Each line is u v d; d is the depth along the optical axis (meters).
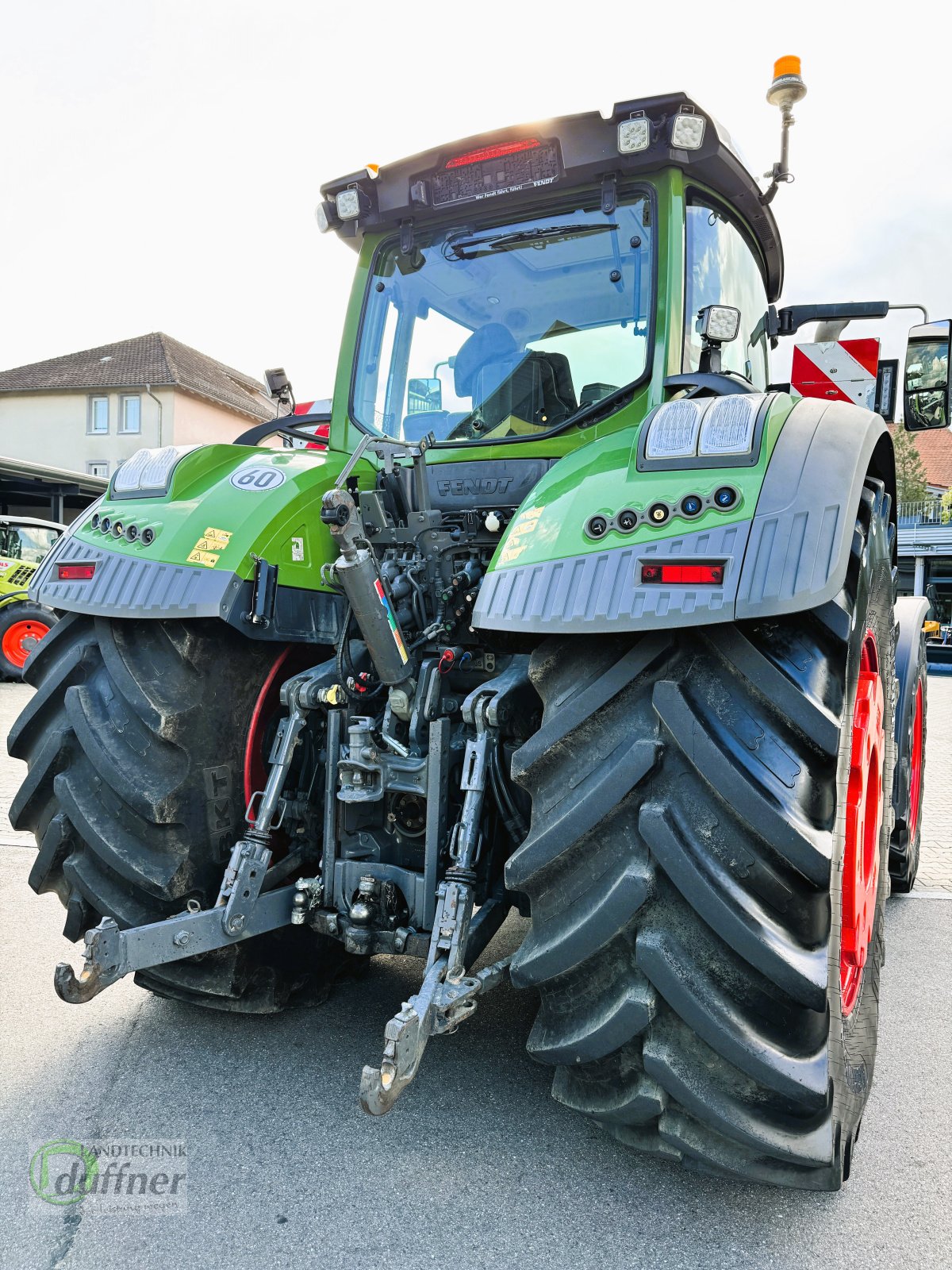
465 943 1.99
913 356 2.94
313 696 2.31
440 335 2.80
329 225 2.90
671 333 2.47
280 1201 1.91
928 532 26.28
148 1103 2.28
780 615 1.67
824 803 1.64
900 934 3.76
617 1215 1.89
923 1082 2.50
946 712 11.16
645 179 2.53
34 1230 1.82
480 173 2.66
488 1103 2.30
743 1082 1.67
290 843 2.54
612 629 1.68
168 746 2.25
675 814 1.64
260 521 2.35
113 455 40.81
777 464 1.71
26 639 10.85
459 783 2.25
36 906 3.69
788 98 3.28
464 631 2.46
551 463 2.54
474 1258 1.76
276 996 2.59
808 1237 1.84
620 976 1.74
